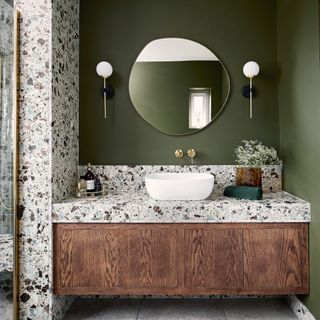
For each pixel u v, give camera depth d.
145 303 2.71
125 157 2.92
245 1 2.91
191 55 2.92
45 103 2.34
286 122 2.71
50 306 2.31
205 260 2.30
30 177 2.33
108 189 2.90
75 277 2.32
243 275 2.29
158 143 2.92
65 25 2.62
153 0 2.93
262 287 2.29
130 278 2.32
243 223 2.30
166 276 2.31
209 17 2.92
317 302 2.14
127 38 2.93
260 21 2.91
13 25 2.31
